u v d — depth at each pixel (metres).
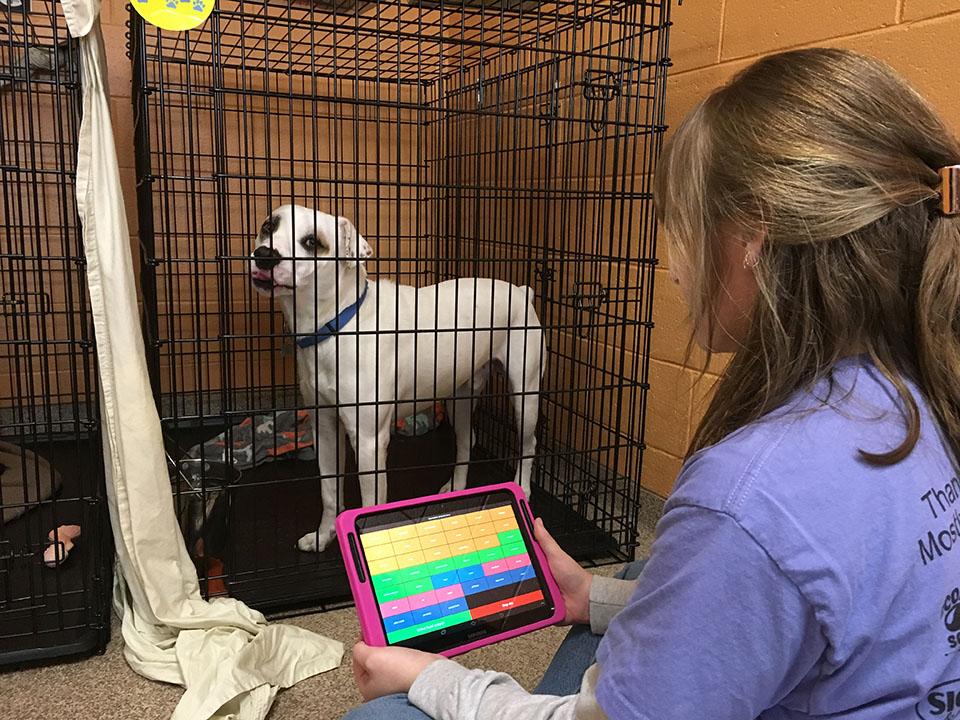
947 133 0.62
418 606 0.93
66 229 1.27
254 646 1.32
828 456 0.55
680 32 1.84
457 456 2.18
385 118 2.74
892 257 0.58
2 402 2.37
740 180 0.59
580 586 1.02
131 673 1.36
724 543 0.54
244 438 2.42
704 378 1.81
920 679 0.56
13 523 1.84
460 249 2.75
